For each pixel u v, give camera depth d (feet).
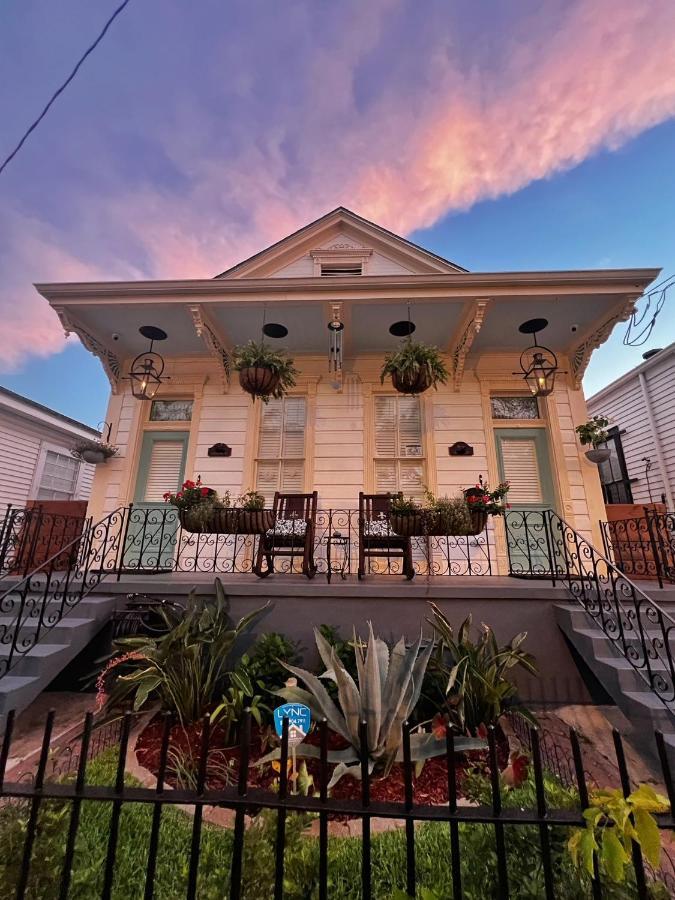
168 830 5.58
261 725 8.61
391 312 17.13
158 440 19.99
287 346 19.92
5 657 9.51
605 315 16.97
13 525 15.07
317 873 4.33
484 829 4.39
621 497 28.86
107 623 11.81
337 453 19.22
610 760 8.16
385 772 7.23
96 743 8.48
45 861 3.94
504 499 17.92
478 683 8.97
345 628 11.44
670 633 10.29
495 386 19.65
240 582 12.33
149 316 17.44
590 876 3.23
